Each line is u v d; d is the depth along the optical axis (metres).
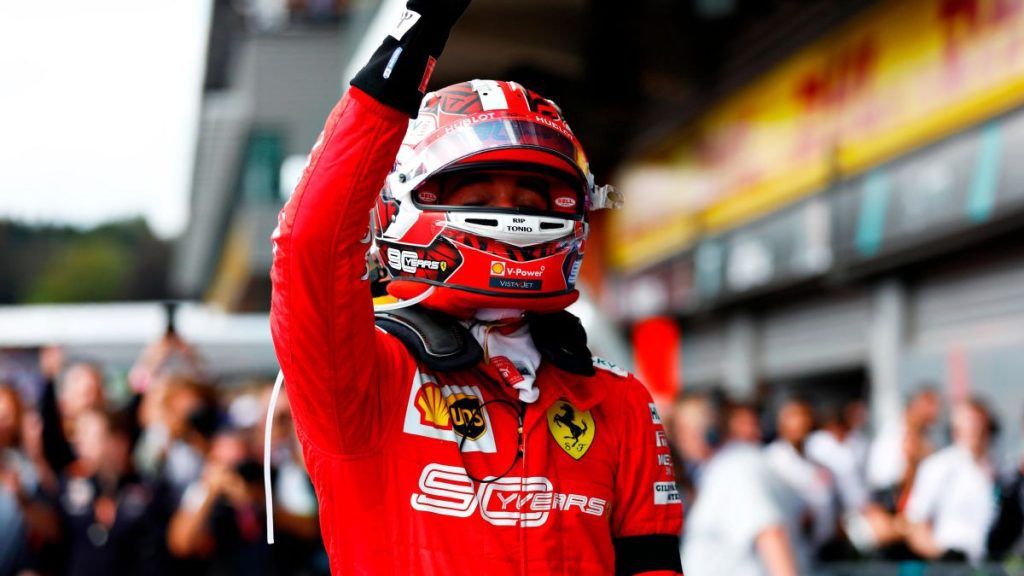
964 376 10.55
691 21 12.72
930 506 8.07
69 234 88.88
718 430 7.46
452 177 2.52
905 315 11.54
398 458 2.29
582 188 2.60
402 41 2.12
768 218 13.08
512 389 2.42
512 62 13.34
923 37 10.12
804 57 12.19
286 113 22.08
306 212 2.10
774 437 10.19
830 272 11.66
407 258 2.48
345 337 2.15
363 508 2.28
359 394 2.21
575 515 2.39
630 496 2.54
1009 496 7.67
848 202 11.36
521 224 2.45
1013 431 9.82
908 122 10.38
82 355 18.80
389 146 2.11
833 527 7.56
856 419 11.66
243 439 7.38
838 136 11.53
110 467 7.30
